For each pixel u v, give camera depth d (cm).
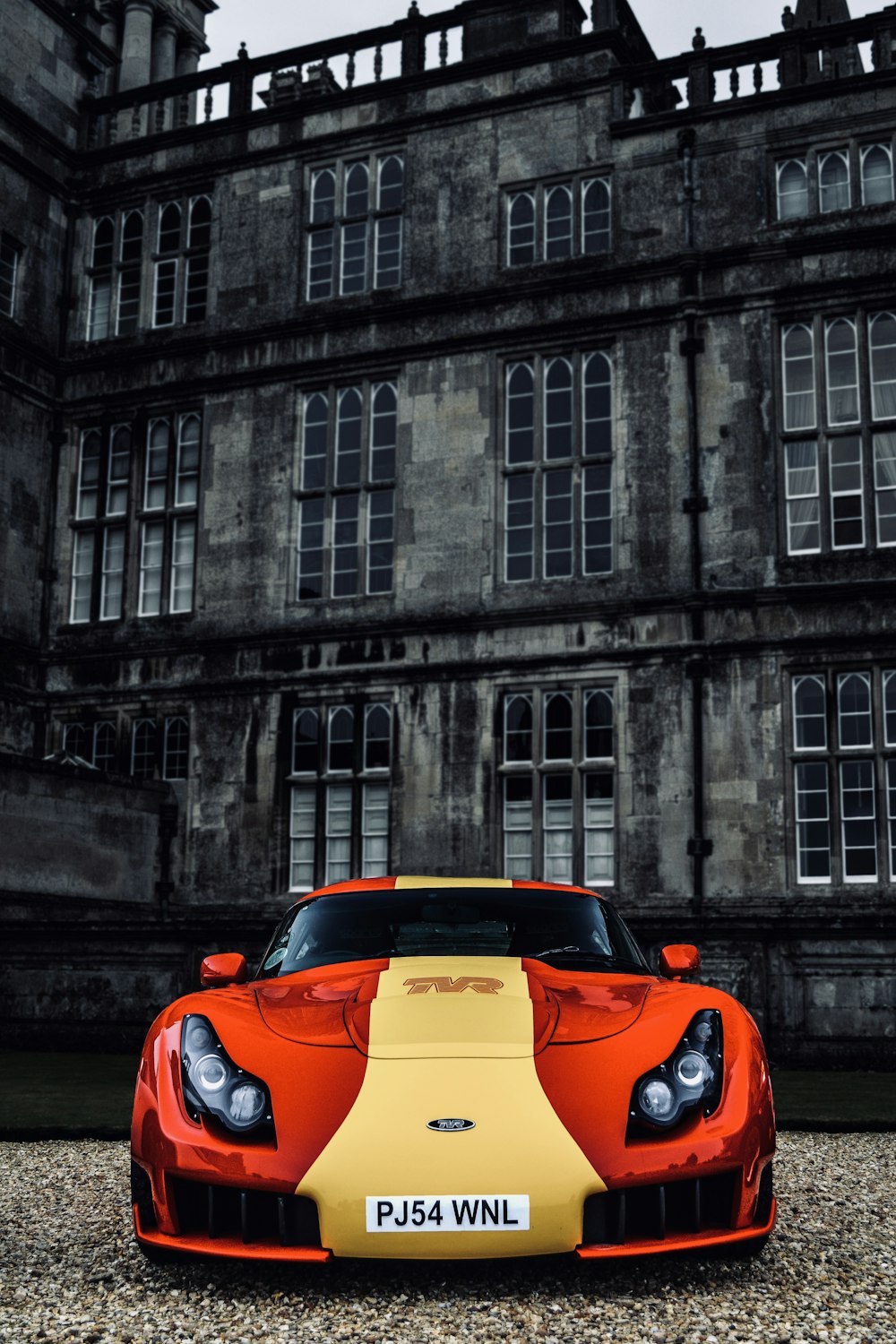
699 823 1558
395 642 1755
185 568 1947
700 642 1595
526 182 1831
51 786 1548
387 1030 411
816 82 1703
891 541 1595
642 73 1794
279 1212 376
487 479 1766
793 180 1711
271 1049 407
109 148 2094
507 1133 372
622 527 1681
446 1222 362
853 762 1534
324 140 1956
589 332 1752
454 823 1680
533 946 516
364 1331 361
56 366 2045
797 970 1165
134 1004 1289
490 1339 352
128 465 1998
